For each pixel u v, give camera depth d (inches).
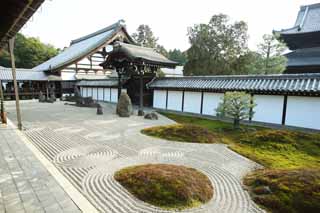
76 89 895.7
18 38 1504.7
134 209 124.8
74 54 1050.1
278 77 407.8
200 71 795.4
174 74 1279.5
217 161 215.2
